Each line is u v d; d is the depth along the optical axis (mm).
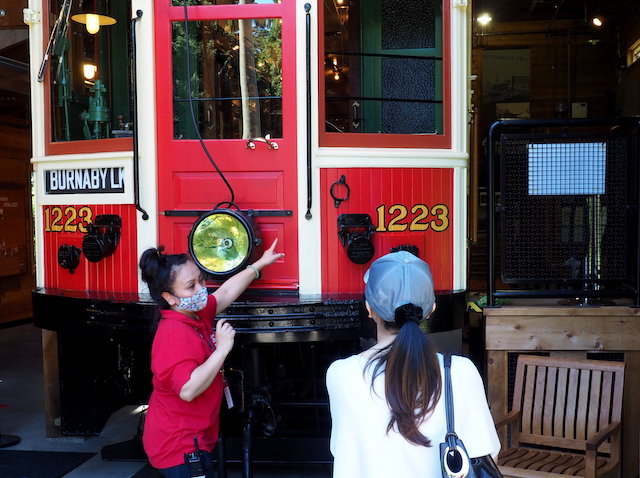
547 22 10516
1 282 7832
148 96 3191
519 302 3582
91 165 3371
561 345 3344
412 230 3205
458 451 1508
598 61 10508
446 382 1576
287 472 3602
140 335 2945
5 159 7723
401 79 3492
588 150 3383
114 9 3500
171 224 3211
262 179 3156
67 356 4047
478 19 9477
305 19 3102
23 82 5773
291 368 3514
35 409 4848
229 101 3199
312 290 3131
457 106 3295
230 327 2266
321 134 3162
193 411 2314
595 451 2688
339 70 3445
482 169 8141
